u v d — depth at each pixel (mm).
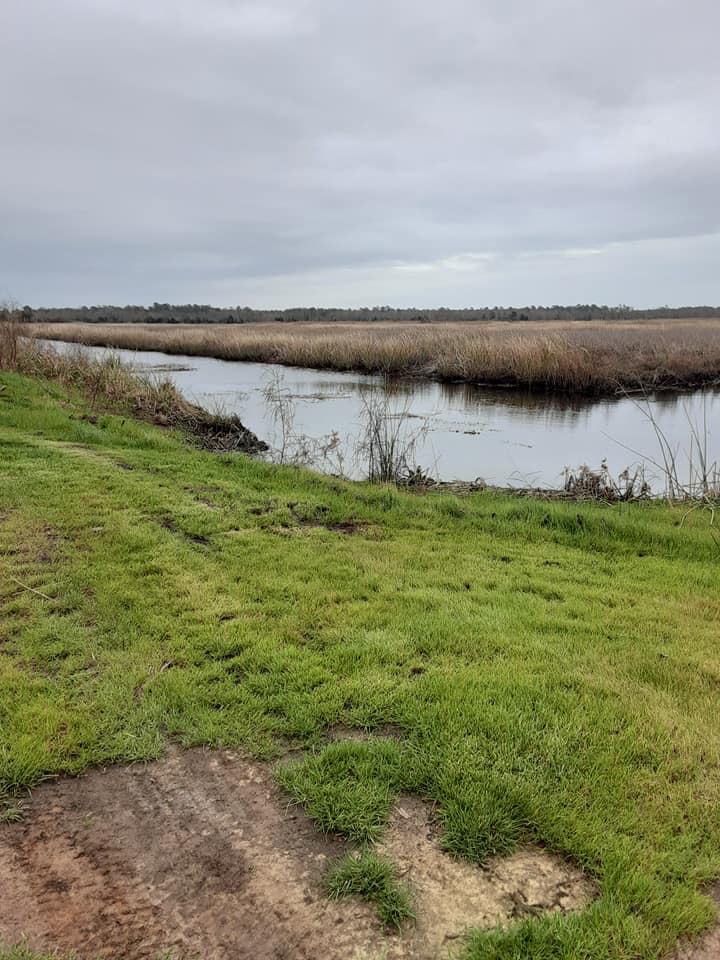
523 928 1692
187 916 1753
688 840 1981
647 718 2574
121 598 3561
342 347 24672
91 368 13398
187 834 2031
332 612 3488
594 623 3480
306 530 5059
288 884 1859
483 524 5531
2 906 1759
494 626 3377
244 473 7020
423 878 1877
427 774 2248
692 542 5129
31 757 2277
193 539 4695
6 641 3104
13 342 13789
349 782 2221
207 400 15469
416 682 2807
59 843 1984
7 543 4359
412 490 7195
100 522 4859
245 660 2971
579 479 7461
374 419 10945
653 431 11891
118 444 8203
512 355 18375
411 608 3584
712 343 23156
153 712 2578
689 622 3557
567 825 2035
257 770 2322
